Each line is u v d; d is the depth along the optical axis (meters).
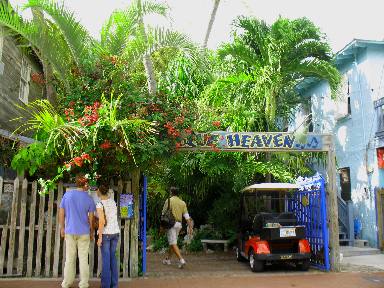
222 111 12.82
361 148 15.53
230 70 14.19
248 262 11.04
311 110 19.66
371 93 15.03
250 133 9.45
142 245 8.91
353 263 10.89
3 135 10.09
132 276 8.57
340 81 13.91
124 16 9.82
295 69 13.68
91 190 8.11
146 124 7.57
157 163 8.65
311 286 7.85
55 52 9.32
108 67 8.45
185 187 14.40
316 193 10.04
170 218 10.22
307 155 13.60
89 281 7.90
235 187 12.52
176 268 10.05
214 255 12.43
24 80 13.09
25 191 8.24
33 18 9.26
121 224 8.78
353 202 15.99
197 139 8.84
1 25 9.33
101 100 7.97
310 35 13.38
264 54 13.61
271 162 12.78
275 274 9.08
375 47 15.34
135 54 9.64
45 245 8.52
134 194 8.73
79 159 7.18
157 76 13.52
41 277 8.05
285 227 9.22
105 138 7.28
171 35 9.77
